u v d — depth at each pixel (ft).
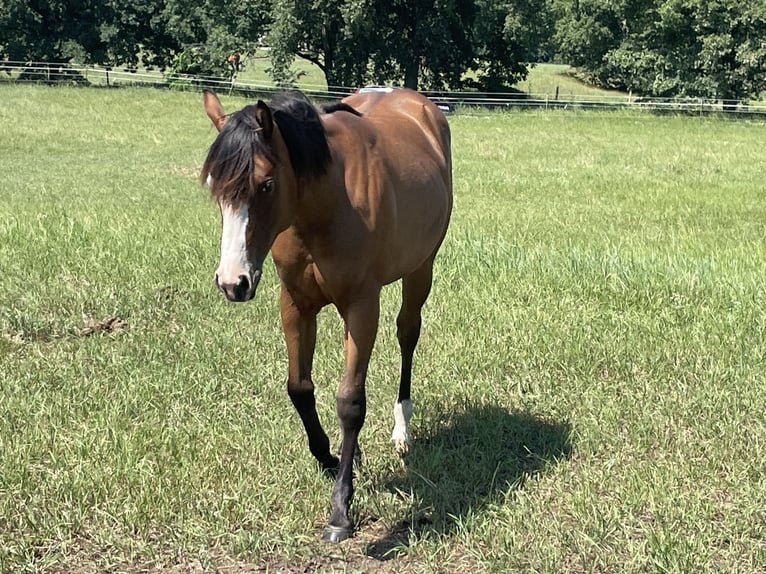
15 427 15.19
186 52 129.90
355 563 11.84
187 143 74.64
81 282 23.57
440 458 14.58
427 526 12.73
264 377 17.63
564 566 11.76
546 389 17.80
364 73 130.52
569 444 15.48
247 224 10.37
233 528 12.39
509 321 21.34
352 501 12.90
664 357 19.39
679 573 11.43
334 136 12.29
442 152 16.48
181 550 11.79
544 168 60.95
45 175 54.70
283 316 12.74
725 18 114.62
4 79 116.88
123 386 16.94
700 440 15.62
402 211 13.34
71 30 126.62
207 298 22.85
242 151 10.33
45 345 19.49
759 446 15.31
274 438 15.02
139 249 27.07
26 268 24.54
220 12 127.34
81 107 92.99
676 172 60.18
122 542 11.86
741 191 49.62
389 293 23.93
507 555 11.84
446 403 17.04
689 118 106.42
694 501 13.35
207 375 17.63
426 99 17.75
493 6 125.08
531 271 25.94
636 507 13.19
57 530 12.03
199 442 14.80
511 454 15.19
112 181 52.80
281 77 123.54
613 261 26.84
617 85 168.66
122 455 13.96
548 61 239.30
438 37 124.67
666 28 118.42
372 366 18.66
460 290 24.13
